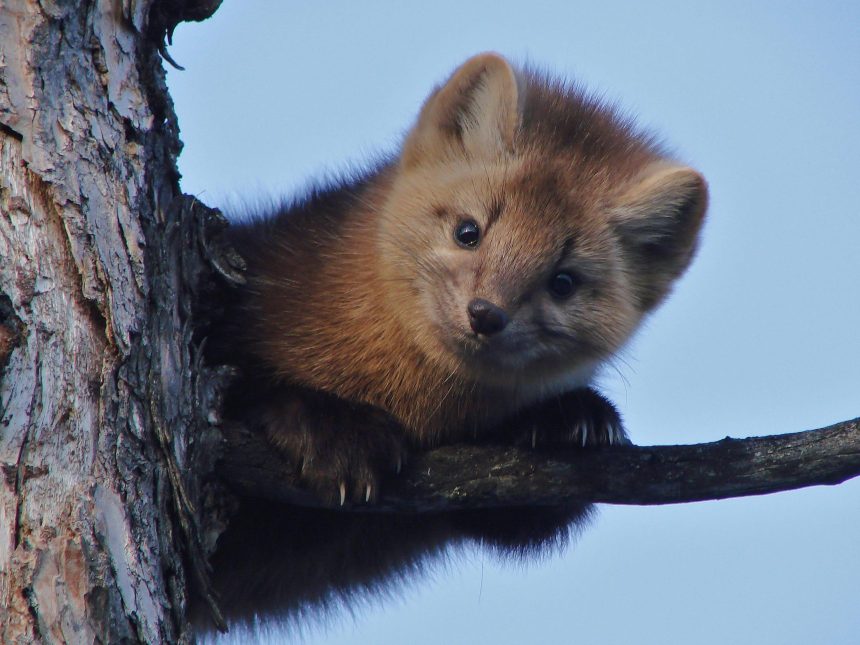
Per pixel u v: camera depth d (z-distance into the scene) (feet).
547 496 32.22
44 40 24.49
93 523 22.09
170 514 25.20
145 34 27.43
